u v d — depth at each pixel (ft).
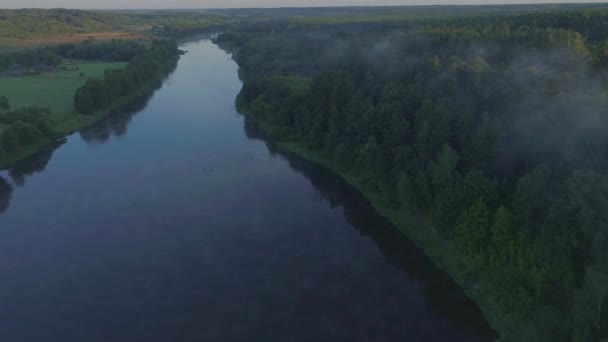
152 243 212.64
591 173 149.69
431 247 198.39
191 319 165.58
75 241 214.69
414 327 159.43
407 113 254.88
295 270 192.24
